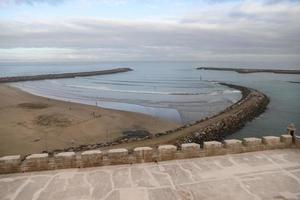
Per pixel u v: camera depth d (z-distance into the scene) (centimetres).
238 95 7569
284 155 995
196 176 837
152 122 4150
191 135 3175
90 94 7994
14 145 2897
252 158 969
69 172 865
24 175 845
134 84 11519
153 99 6888
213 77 15762
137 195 733
